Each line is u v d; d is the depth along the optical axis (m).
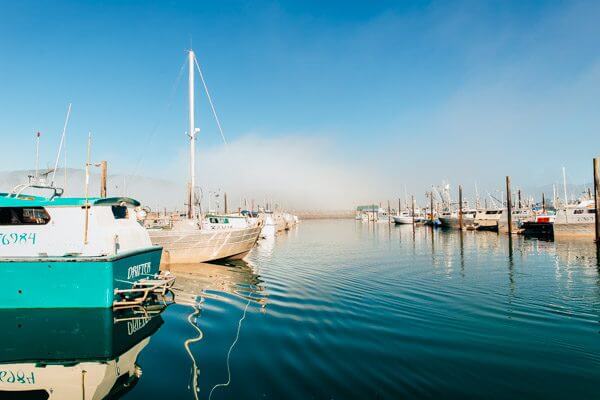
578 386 6.91
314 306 12.68
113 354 8.41
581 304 12.96
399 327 10.28
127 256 12.02
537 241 38.09
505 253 28.45
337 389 6.62
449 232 58.69
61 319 10.83
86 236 11.76
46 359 8.22
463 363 7.89
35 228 11.73
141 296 12.90
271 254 29.56
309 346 8.75
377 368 7.54
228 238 23.20
